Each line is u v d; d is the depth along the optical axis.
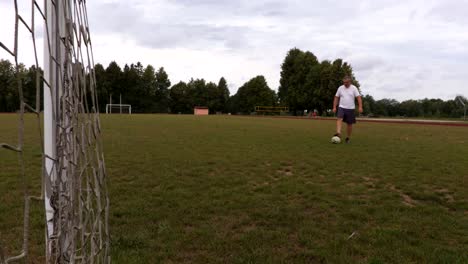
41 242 3.03
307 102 63.22
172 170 6.07
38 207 3.90
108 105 64.25
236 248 3.06
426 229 3.49
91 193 2.29
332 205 4.22
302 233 3.37
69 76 2.04
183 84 87.00
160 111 83.56
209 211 3.99
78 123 2.11
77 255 2.17
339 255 2.92
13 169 5.77
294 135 12.79
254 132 14.06
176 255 2.91
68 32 2.01
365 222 3.70
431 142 10.78
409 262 2.81
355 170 6.15
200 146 9.23
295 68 65.88
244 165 6.59
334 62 59.03
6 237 3.12
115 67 75.62
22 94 1.49
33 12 1.54
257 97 78.31
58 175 1.98
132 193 4.63
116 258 2.81
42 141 1.67
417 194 4.62
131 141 10.12
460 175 5.73
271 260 2.83
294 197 4.58
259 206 4.18
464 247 3.08
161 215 3.82
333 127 18.66
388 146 9.52
